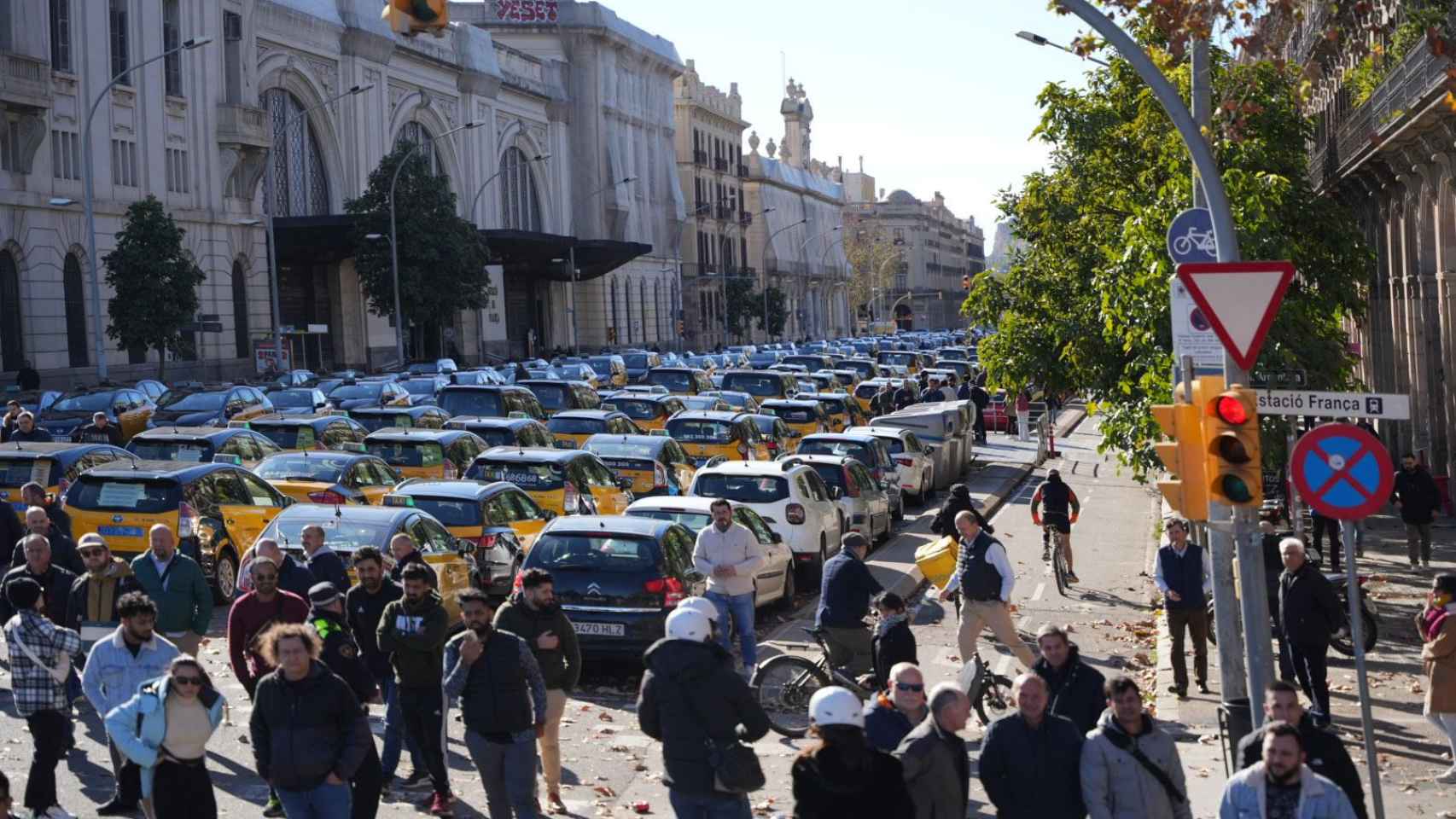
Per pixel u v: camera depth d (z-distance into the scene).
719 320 130.38
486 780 10.36
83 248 58.19
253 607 11.62
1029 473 45.59
